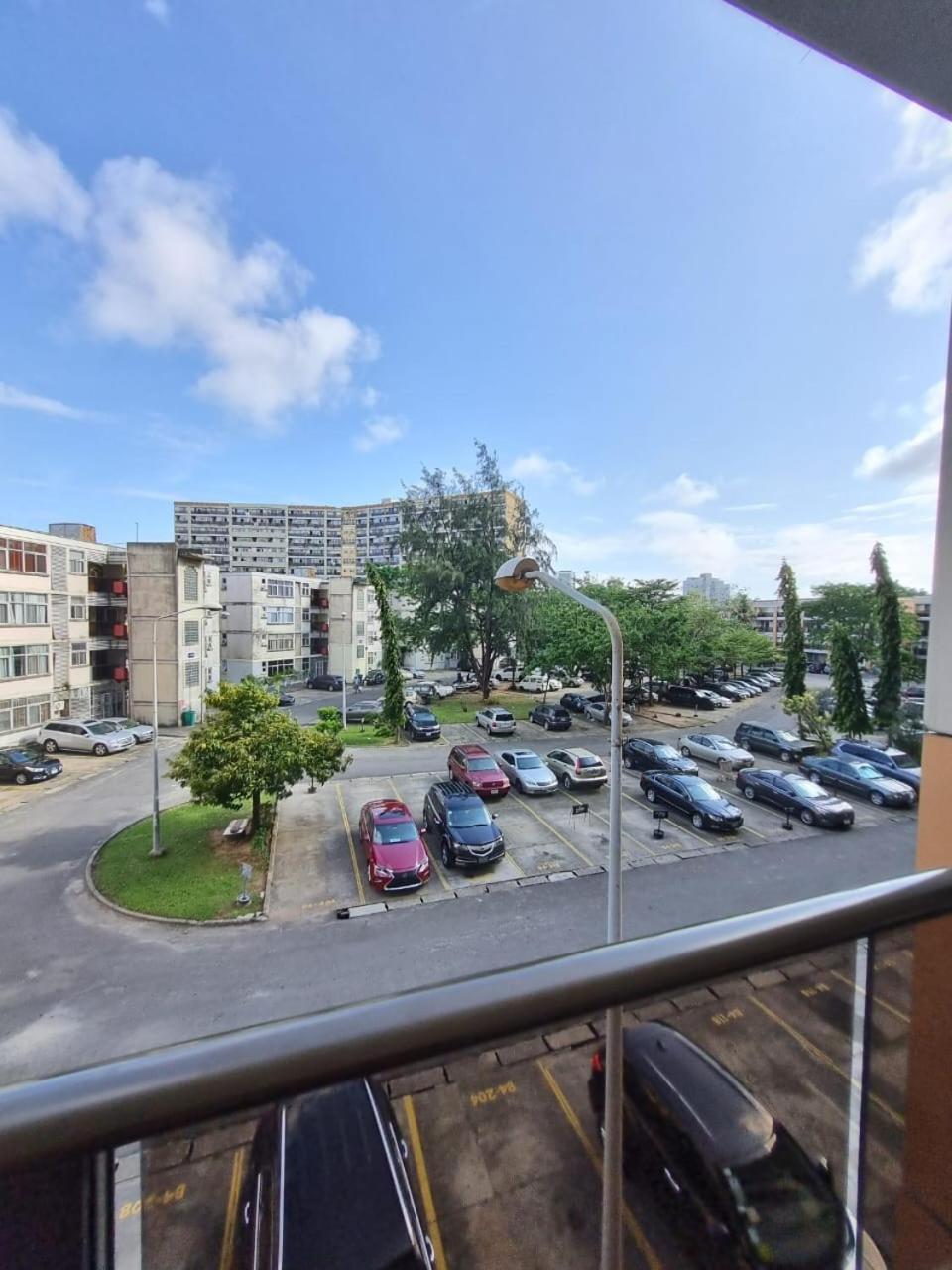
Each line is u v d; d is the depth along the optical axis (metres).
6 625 21.02
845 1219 1.19
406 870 10.18
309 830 13.34
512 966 0.79
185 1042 0.64
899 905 1.08
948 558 1.96
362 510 92.06
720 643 30.70
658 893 10.35
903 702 19.58
